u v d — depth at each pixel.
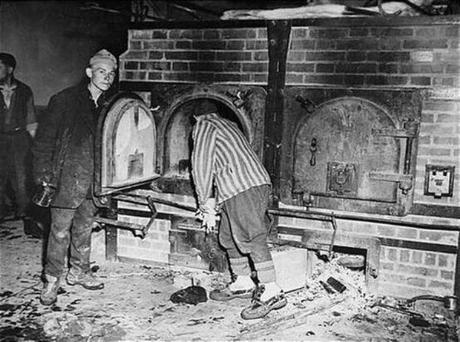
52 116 3.40
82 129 3.45
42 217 5.82
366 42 3.64
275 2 6.11
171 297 3.73
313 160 3.81
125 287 3.96
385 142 3.62
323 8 3.88
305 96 3.79
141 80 4.31
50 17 6.77
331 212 3.84
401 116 3.58
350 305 3.65
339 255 4.23
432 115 3.55
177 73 4.19
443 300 3.60
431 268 3.69
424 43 3.51
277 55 3.84
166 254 4.41
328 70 3.75
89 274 3.96
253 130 3.97
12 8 6.46
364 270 4.11
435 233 3.65
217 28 4.02
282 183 3.95
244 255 3.76
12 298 3.70
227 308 3.61
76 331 3.16
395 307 3.62
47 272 3.56
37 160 3.40
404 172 3.60
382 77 3.63
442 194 3.57
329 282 3.88
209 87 4.06
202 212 3.65
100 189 3.39
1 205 5.98
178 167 4.47
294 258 3.80
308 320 3.42
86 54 6.89
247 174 3.43
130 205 4.46
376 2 4.40
